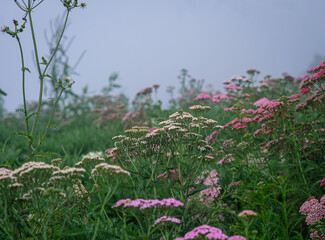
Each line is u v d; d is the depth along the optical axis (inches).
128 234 132.7
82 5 165.0
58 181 124.5
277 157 183.5
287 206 160.4
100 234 134.9
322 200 136.3
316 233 135.6
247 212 109.6
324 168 169.6
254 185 148.6
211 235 101.3
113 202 165.8
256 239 126.0
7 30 153.8
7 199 119.7
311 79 195.9
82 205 143.5
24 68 156.0
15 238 119.0
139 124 323.6
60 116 526.0
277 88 372.2
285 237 133.5
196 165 160.7
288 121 192.2
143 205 115.8
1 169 128.5
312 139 192.9
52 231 130.6
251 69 378.3
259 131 200.1
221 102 330.6
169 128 148.7
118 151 167.3
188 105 438.0
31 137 152.4
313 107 203.3
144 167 155.9
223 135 232.4
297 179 181.8
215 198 170.6
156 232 134.0
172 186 146.6
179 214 140.1
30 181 122.0
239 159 174.2
